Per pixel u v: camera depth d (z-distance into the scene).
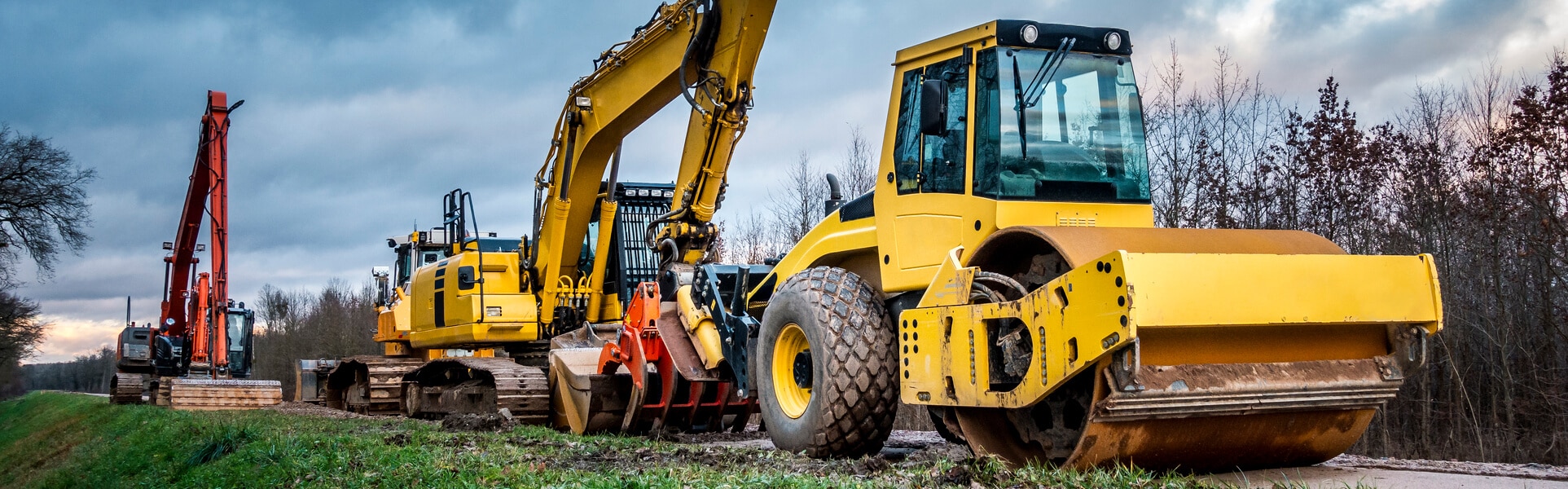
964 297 6.07
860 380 6.90
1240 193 16.12
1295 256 5.35
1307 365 5.56
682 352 9.59
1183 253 5.07
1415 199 16.06
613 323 13.52
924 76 7.07
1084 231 5.63
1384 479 5.82
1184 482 5.19
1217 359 5.37
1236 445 5.73
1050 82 6.62
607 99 12.09
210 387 20.42
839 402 6.89
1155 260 4.96
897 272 7.04
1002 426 6.39
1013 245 6.12
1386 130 16.39
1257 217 15.87
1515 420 14.98
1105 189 6.59
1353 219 16.05
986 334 5.86
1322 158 16.12
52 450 23.27
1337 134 16.08
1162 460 5.66
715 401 10.16
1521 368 15.12
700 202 11.06
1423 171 16.06
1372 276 5.51
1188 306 5.00
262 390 20.81
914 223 6.93
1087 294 5.12
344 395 18.69
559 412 11.74
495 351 14.27
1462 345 15.58
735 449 7.88
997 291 6.24
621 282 13.58
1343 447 6.05
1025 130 6.45
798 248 8.41
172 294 25.45
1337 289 5.40
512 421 11.49
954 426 6.50
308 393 21.36
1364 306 5.45
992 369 5.84
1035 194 6.38
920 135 6.98
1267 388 5.37
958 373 6.06
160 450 12.56
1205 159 16.41
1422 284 5.65
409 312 16.98
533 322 13.82
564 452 7.84
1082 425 5.75
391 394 15.40
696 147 10.99
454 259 14.62
